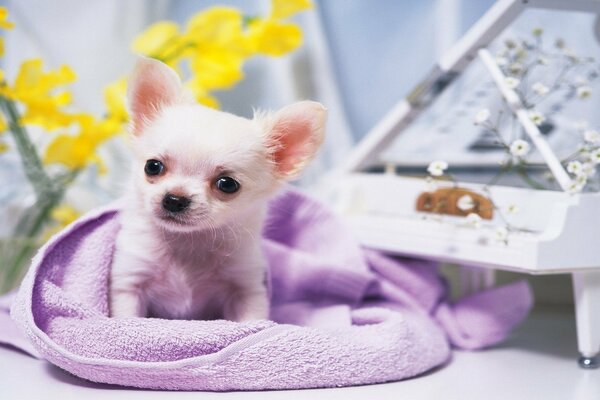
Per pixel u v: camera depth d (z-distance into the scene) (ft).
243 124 1.71
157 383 1.57
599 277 1.77
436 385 1.66
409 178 2.09
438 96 2.12
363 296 2.04
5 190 2.52
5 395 1.54
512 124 2.10
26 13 2.59
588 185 1.80
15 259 2.23
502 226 1.81
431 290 2.04
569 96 2.16
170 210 1.61
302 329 1.63
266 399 1.54
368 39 2.59
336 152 2.60
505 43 2.10
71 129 2.63
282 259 2.01
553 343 2.04
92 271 1.70
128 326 1.58
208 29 2.27
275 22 2.27
